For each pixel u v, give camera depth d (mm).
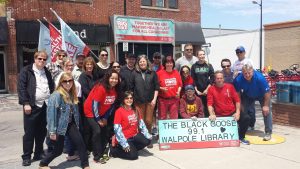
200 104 7633
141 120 6645
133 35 20641
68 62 6340
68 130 5750
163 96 7535
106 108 6395
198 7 23406
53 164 6219
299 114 8664
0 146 7691
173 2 22672
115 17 19938
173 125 7258
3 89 17844
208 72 8156
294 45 27594
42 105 6074
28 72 6008
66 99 5570
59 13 18609
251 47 31109
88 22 19578
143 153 6852
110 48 20328
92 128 6219
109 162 6289
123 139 6305
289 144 7312
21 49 17781
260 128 8922
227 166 5992
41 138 6344
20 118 11336
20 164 6242
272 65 29375
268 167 5898
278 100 9281
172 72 7551
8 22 17234
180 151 6988
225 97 7504
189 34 22906
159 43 21750
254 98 7926
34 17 17859
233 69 8570
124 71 7125
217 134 7332
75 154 6500
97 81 6426
